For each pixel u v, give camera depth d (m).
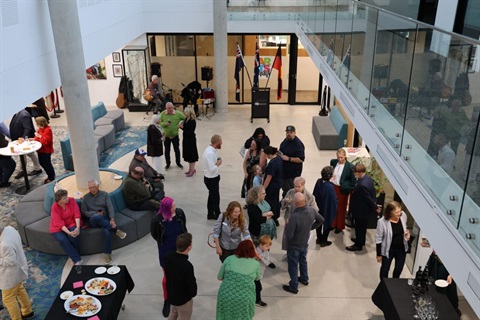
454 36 3.84
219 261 7.84
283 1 15.61
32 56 7.00
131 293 7.07
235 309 5.37
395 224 6.65
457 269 3.61
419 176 4.53
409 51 4.93
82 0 9.38
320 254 8.07
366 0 10.14
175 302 5.75
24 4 6.72
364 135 6.62
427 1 7.59
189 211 9.41
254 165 8.29
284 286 7.15
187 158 10.73
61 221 7.52
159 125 10.88
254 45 16.44
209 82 16.81
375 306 6.83
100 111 14.03
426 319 5.44
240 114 15.80
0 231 6.11
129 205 8.63
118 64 16.17
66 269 7.70
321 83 16.45
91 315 5.60
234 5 15.78
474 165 3.43
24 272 6.27
